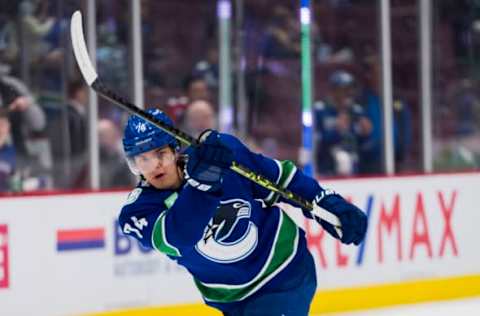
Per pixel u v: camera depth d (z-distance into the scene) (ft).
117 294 36.47
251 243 19.53
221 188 17.47
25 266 34.65
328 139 49.21
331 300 40.37
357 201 41.34
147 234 18.25
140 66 44.86
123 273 36.58
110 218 36.37
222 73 48.21
